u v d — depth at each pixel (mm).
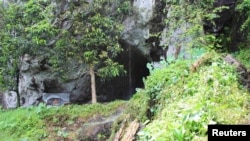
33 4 11000
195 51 7840
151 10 12289
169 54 10961
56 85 13469
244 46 10375
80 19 11227
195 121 3908
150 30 12477
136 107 6930
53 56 11453
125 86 14789
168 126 4047
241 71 5738
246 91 5125
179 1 8797
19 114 10227
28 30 10820
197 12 8344
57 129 9258
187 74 6066
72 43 11289
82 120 9547
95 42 11156
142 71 15023
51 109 10242
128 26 12703
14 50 11062
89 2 11648
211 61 6000
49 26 10844
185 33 8219
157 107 6281
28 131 9375
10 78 11562
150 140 4055
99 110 9859
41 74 13242
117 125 7371
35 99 13609
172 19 8875
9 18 11000
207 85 5008
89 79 13508
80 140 8727
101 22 11086
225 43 10617
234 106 4277
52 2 11820
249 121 3781
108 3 11609
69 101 13617
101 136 8641
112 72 11320
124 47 13750
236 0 10562
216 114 4012
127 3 11891
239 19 10633
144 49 13047
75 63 12812
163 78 6613
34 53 11484
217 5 10422
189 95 5137
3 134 9516
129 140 6148
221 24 10586
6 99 14398
